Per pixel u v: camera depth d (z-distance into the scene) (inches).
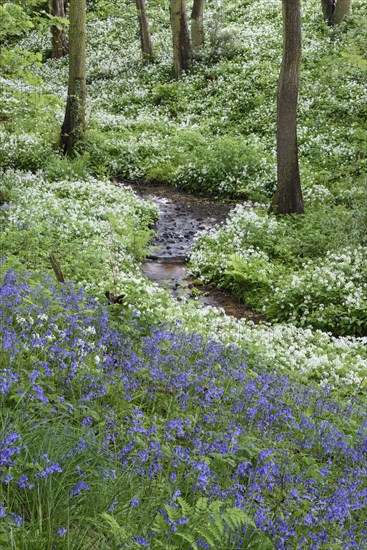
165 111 1122.7
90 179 766.5
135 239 594.6
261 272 548.7
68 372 234.7
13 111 938.7
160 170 862.5
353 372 388.8
